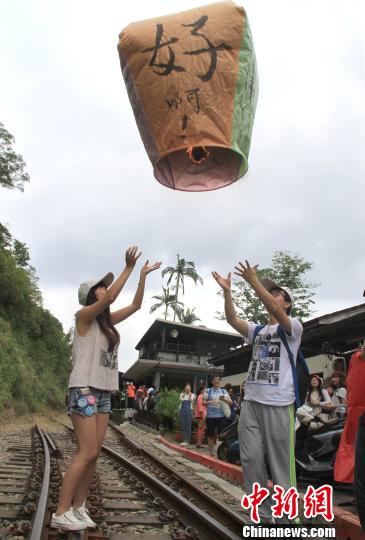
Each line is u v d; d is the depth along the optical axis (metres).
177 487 6.74
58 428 22.11
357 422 3.13
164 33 3.60
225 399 10.52
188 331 36.06
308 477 7.09
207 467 9.66
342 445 3.28
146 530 4.56
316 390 7.54
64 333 45.41
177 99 3.51
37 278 48.53
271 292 4.37
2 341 27.41
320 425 7.15
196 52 3.54
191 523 4.66
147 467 8.88
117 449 12.46
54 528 4.02
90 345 4.18
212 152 3.73
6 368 25.75
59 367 40.44
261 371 4.04
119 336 4.36
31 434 15.57
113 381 4.27
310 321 12.44
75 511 4.08
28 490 6.08
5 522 4.59
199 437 13.68
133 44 3.62
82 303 4.44
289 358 4.00
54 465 8.13
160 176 3.71
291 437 3.89
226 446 9.26
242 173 3.65
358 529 4.25
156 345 36.12
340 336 12.42
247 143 3.60
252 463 3.97
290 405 3.92
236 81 3.51
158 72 3.55
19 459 9.39
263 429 3.97
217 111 3.49
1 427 19.19
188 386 14.87
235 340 37.00
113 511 5.19
